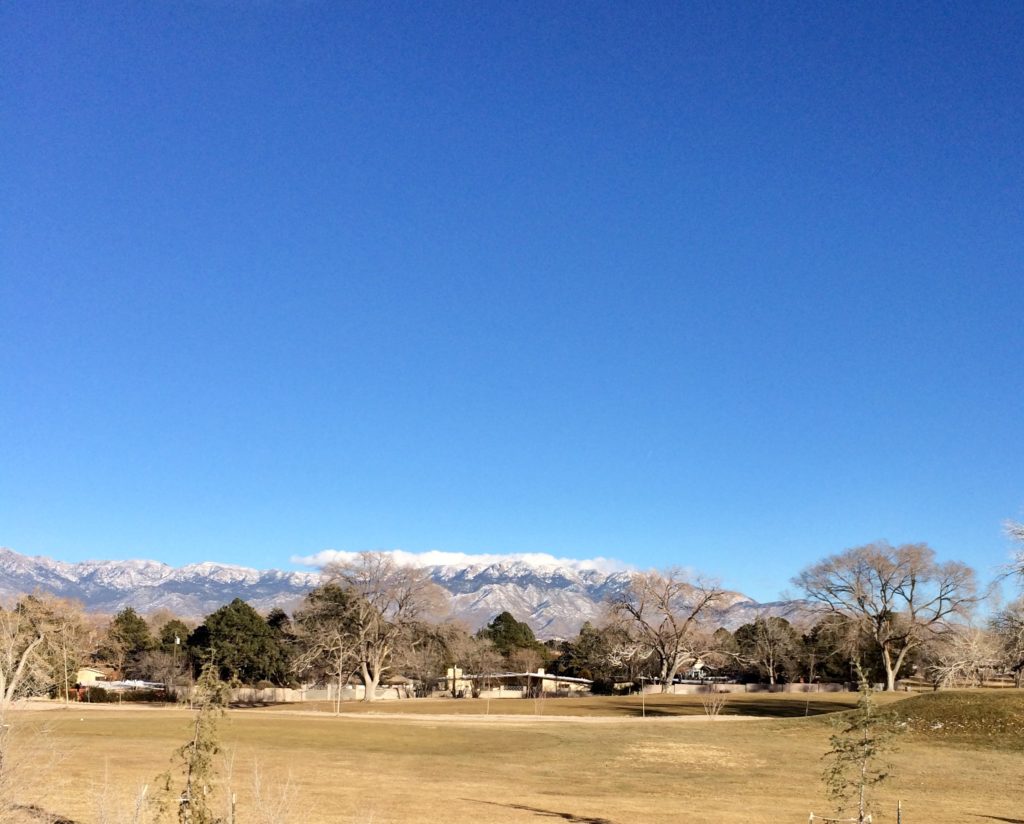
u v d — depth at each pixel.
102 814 17.83
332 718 73.19
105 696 103.50
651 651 115.38
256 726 61.34
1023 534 60.66
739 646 131.00
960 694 59.00
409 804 29.91
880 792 36.72
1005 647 78.88
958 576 98.88
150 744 43.28
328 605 104.81
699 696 104.00
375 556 107.31
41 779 22.80
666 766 43.91
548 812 29.66
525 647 159.62
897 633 102.81
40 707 78.31
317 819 25.52
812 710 81.06
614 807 31.30
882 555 101.88
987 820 30.66
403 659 108.69
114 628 130.62
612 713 82.75
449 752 48.22
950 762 45.47
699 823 27.97
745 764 44.94
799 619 106.75
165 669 109.69
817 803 33.47
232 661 111.88
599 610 123.81
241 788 28.80
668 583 115.06
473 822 26.86
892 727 22.81
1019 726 52.06
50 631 76.56
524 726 64.94
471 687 128.12
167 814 19.30
